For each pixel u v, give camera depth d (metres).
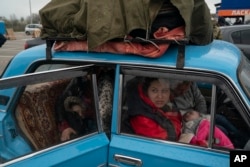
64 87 2.10
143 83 2.07
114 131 2.07
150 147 1.97
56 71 1.90
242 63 2.18
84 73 2.04
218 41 2.56
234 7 14.06
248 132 1.85
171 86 2.07
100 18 1.98
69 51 2.23
